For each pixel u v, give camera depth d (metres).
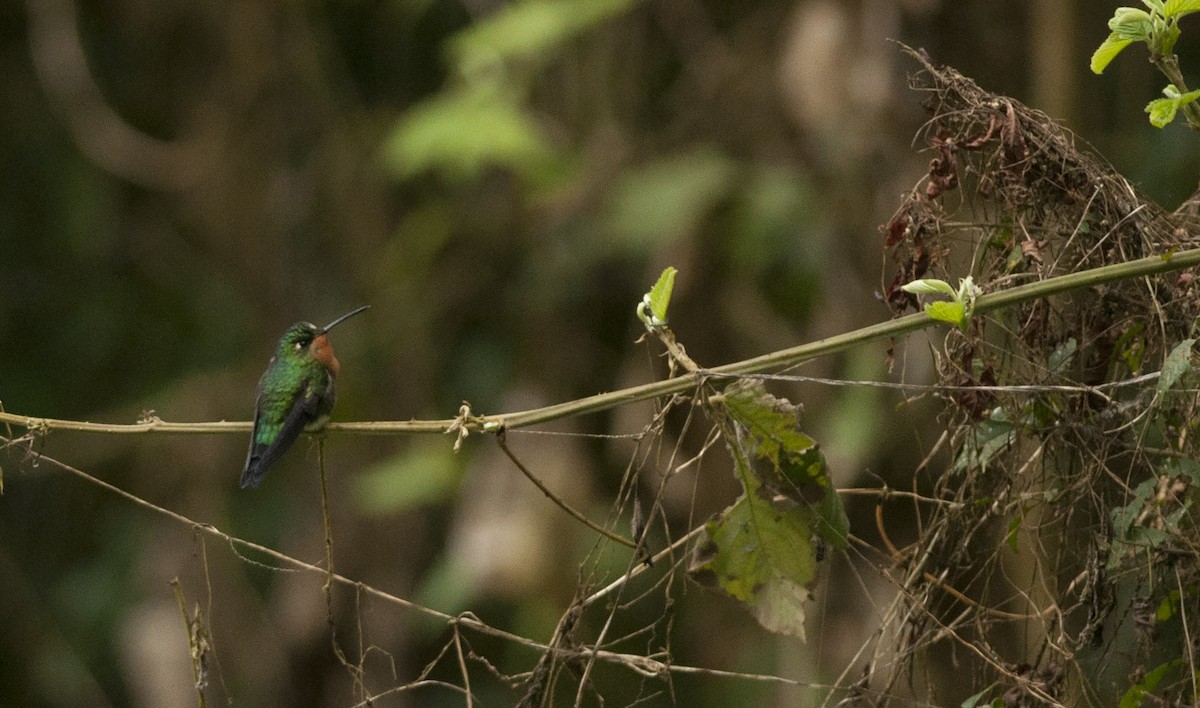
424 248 12.88
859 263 10.41
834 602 9.74
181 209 14.35
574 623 5.10
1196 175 9.98
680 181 11.06
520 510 11.08
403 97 14.12
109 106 14.20
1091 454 4.98
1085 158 5.04
